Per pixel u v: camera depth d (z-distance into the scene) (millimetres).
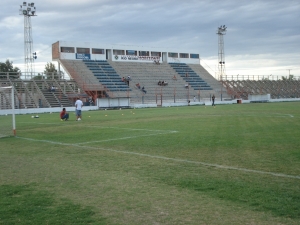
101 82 58625
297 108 39781
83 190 7086
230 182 7414
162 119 26344
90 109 48625
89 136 16484
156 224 5156
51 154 11672
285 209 5660
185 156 10625
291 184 7172
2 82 47875
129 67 67250
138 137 15516
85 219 5414
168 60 74375
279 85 81625
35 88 50250
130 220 5340
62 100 48938
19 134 18016
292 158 9852
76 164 9836
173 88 65375
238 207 5812
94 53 65062
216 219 5297
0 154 11852
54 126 22406
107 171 8812
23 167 9578
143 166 9320
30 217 5555
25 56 57906
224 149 11664
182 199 6324
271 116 26828
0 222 5352
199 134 15977
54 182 7824
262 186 7047
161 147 12516
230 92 70062
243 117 26422
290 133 15508
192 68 75875
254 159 9836
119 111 42094
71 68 60000
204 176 8023
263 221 5176
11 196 6762
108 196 6625
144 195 6629
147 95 60125
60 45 61531
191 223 5160
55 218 5484
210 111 36781
